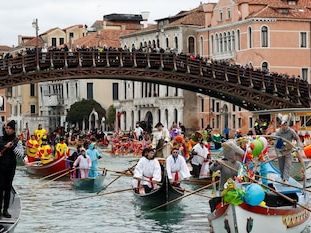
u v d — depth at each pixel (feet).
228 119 300.40
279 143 85.20
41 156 154.81
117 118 325.42
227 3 302.04
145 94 351.87
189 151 131.64
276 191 71.82
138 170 93.86
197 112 324.80
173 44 328.70
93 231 79.66
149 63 207.31
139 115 355.56
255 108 230.48
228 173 76.54
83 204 99.91
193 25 323.98
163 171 96.22
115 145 228.02
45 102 431.84
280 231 68.85
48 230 80.38
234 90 212.84
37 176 144.77
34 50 206.18
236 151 76.13
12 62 196.65
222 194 66.80
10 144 62.90
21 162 191.21
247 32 289.74
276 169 83.10
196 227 81.51
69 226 82.84
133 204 98.48
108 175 142.61
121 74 207.62
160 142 114.62
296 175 99.09
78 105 369.50
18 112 452.76
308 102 212.84
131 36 361.71
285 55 288.30
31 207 97.86
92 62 203.21
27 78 199.52
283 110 182.09
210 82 211.61
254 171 77.30
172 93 329.31
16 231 79.66
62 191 116.78
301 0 299.99
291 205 73.61
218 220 67.05
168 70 210.38
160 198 90.58
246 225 64.90
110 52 205.16
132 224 83.76
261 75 211.41
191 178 115.34
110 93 394.52
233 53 298.56
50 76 201.77
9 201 64.75
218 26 307.37
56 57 200.64
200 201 100.63
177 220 85.97
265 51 286.05
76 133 296.10
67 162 136.56
